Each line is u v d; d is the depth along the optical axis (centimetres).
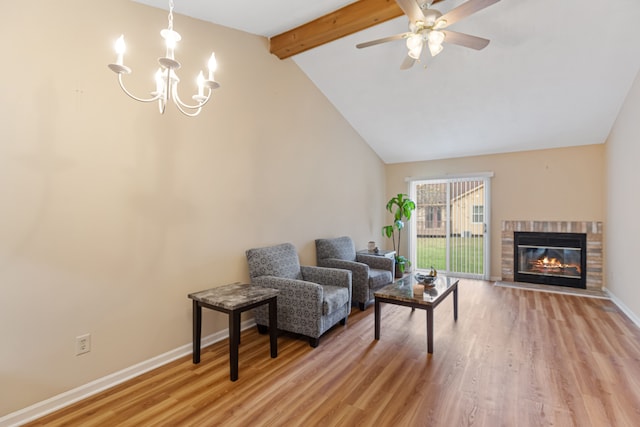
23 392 189
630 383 228
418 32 239
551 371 245
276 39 349
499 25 307
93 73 216
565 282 505
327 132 462
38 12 192
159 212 254
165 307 259
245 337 312
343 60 390
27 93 188
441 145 556
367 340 305
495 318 364
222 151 305
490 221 561
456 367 252
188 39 277
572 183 502
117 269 230
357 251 518
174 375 241
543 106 418
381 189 638
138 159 241
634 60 328
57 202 200
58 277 202
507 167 549
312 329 288
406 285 337
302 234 412
